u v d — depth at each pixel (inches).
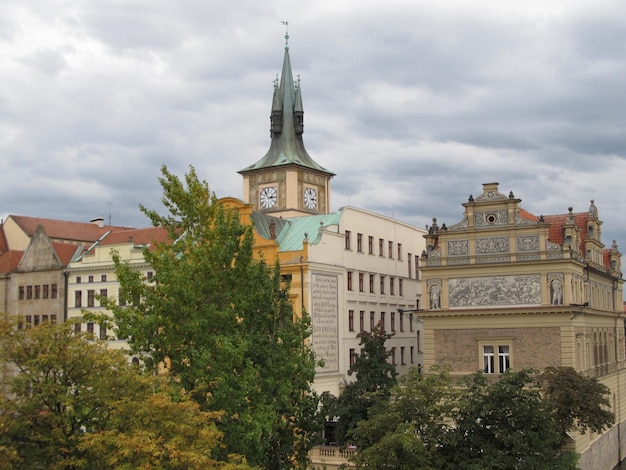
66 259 3152.1
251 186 3339.1
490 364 2190.0
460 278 2265.0
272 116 3361.2
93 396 1068.5
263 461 1441.9
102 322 1343.5
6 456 919.0
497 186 2240.4
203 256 1390.3
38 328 1070.4
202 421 1141.7
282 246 2605.8
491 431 1427.2
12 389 1037.2
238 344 1326.3
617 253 3056.1
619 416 2876.5
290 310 1533.0
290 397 1467.8
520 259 2185.0
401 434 1328.7
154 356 1358.3
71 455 1030.4
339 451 1919.3
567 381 1833.2
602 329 2618.1
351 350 2642.7
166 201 1475.1
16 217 3624.5
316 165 3371.1
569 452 1905.8
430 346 2268.7
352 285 2694.4
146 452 995.9
